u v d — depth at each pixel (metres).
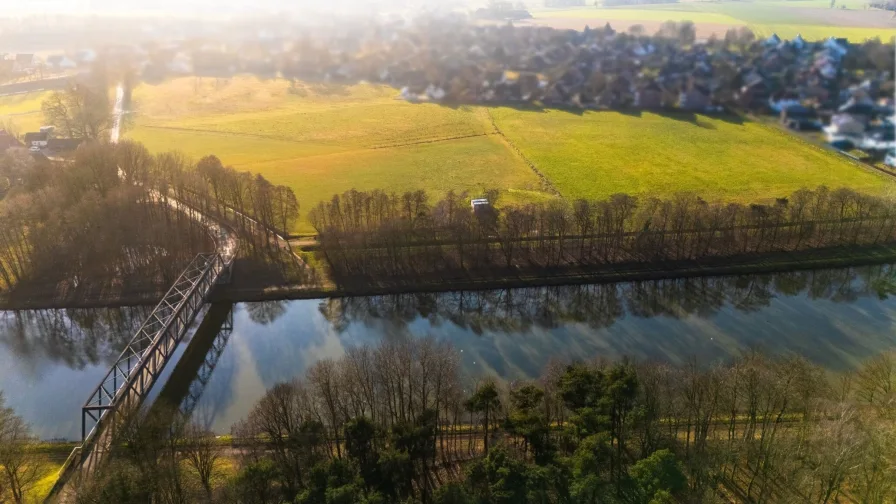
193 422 126.94
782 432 103.88
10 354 157.38
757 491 96.44
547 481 84.38
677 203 193.88
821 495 88.62
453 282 182.38
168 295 155.38
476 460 92.56
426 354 114.94
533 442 94.25
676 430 103.88
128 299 174.00
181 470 95.31
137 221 192.12
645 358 150.38
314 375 116.50
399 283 182.38
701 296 179.62
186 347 156.62
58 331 167.12
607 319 169.88
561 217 191.12
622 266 188.75
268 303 176.12
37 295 175.50
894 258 190.88
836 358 148.12
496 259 191.50
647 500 84.69
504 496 81.31
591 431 95.19
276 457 96.62
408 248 189.62
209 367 149.38
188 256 187.50
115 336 164.12
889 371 117.12
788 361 119.88
